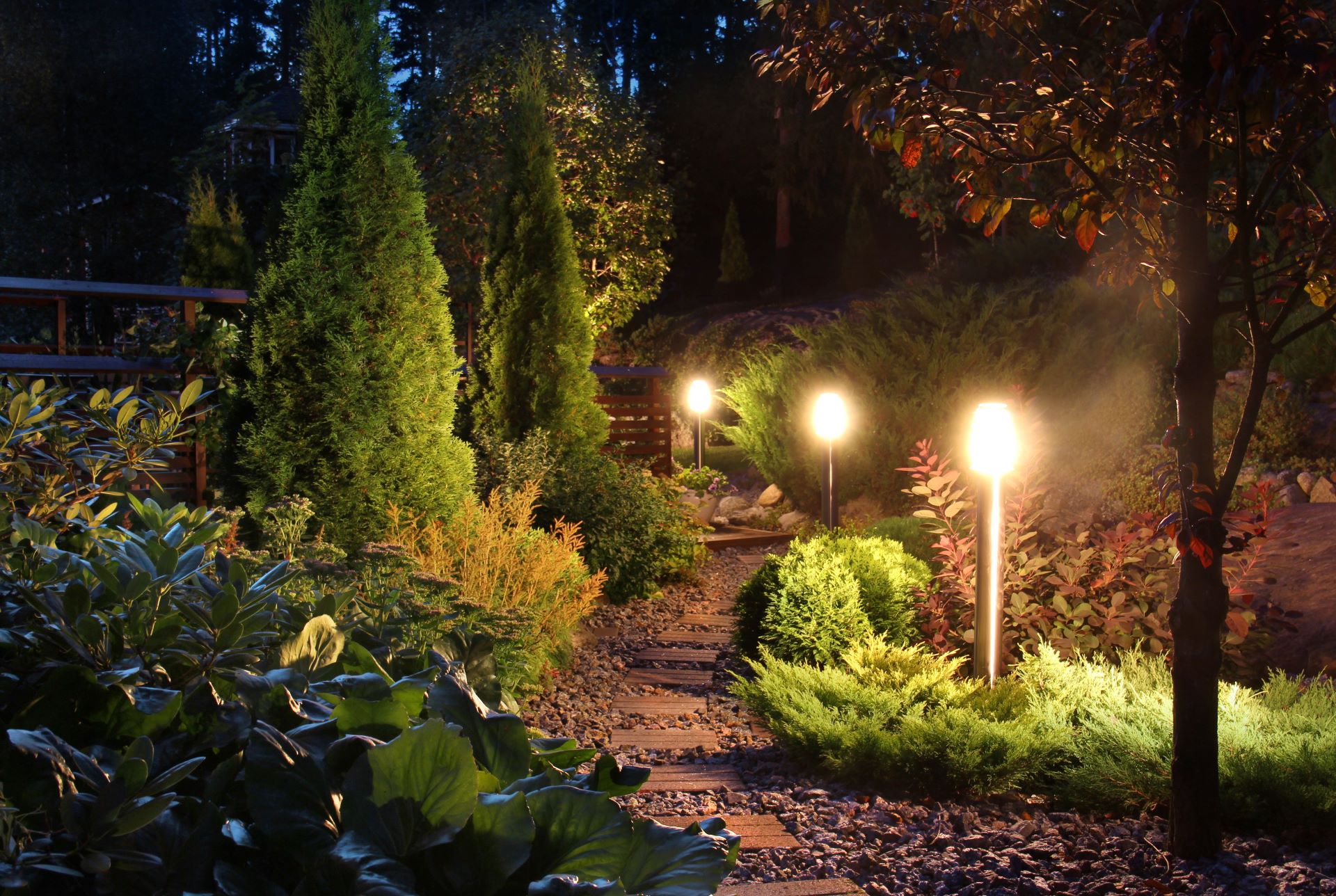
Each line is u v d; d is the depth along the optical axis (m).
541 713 5.54
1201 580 3.29
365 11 6.54
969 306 12.20
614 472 9.21
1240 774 3.62
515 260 9.80
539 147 9.88
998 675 4.95
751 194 31.39
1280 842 3.52
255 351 6.34
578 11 32.53
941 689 4.70
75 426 2.65
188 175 25.47
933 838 3.63
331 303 6.38
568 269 9.89
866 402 11.67
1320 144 9.15
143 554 1.70
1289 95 2.75
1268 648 5.46
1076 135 3.31
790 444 12.54
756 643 6.64
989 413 4.84
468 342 17.22
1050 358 11.29
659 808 4.03
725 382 20.45
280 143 26.38
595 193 20.59
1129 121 3.39
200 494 8.08
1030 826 3.72
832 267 30.12
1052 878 3.25
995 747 4.11
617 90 22.77
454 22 22.52
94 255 26.16
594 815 1.36
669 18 33.22
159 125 27.59
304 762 1.34
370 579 4.04
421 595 4.33
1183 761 3.33
